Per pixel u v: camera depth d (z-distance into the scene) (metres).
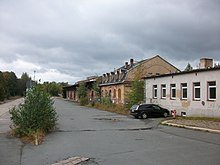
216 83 26.58
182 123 23.41
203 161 9.98
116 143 14.31
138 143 14.25
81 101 64.62
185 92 31.75
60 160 10.47
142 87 40.84
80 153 11.71
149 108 31.67
